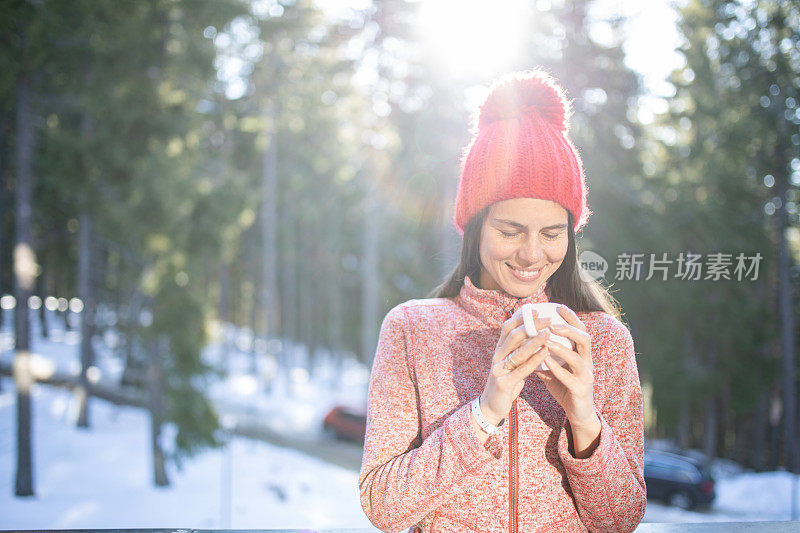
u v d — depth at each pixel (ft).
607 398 3.56
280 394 90.43
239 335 138.62
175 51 49.39
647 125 59.21
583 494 3.25
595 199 49.98
